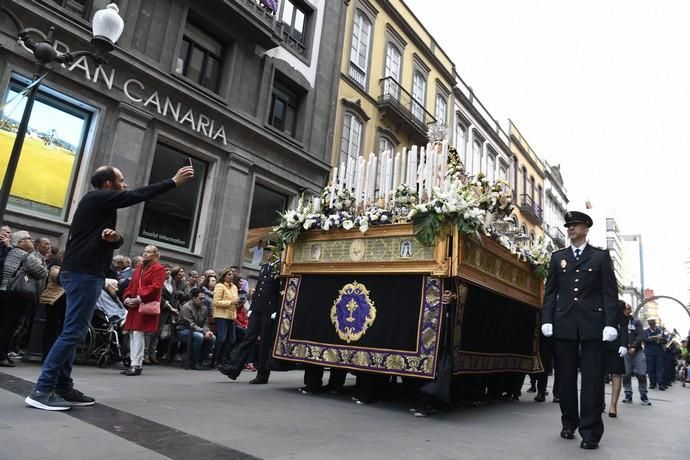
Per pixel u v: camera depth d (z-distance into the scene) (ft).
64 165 31.91
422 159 19.16
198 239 39.45
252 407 15.47
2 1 28.32
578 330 14.30
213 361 27.40
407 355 16.53
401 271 17.42
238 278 31.45
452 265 16.30
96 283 12.88
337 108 54.13
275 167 45.80
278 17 47.96
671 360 51.98
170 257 36.65
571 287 14.76
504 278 21.09
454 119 77.36
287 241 20.88
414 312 16.89
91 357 24.36
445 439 13.04
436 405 18.53
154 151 36.40
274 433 12.07
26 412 11.80
